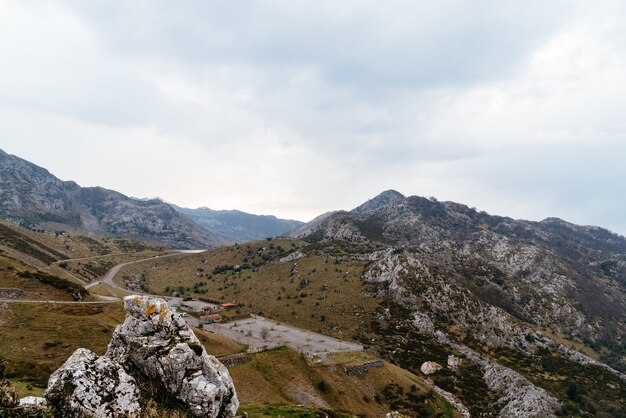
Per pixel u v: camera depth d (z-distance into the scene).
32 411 18.03
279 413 45.25
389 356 134.12
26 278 97.81
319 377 82.50
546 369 148.25
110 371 21.64
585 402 119.62
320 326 162.12
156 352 24.61
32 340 63.38
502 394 115.00
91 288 160.50
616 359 193.00
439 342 154.12
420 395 95.62
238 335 116.62
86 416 18.97
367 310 177.50
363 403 82.31
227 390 26.70
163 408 22.34
